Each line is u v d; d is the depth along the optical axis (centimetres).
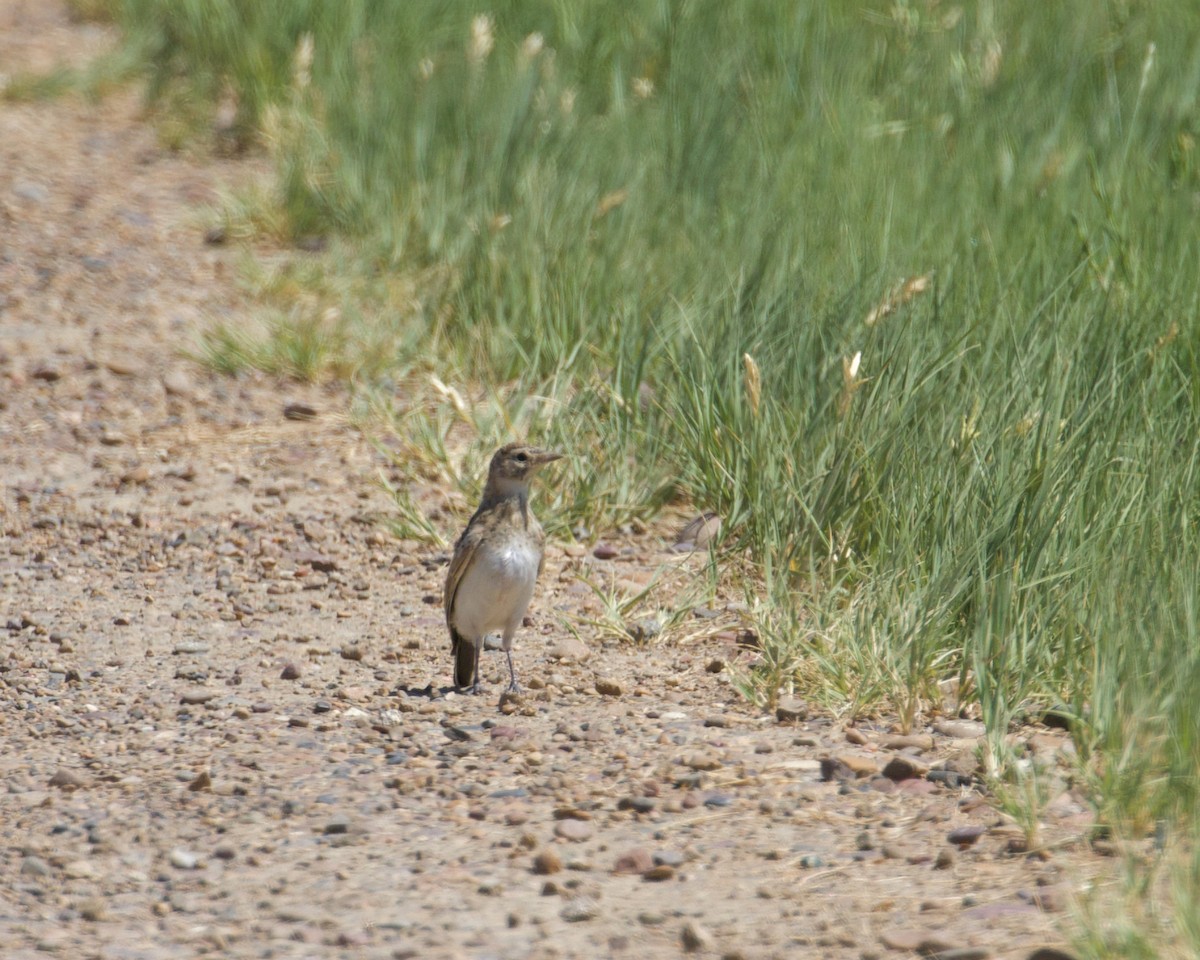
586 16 2258
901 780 879
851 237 1475
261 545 1348
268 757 942
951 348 1238
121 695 1062
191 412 1625
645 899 748
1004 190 1572
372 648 1158
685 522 1367
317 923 731
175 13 2567
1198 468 1053
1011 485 1052
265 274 1911
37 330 1794
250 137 2334
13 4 2956
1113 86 1711
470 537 1041
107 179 2228
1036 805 822
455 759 938
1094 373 1180
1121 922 680
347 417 1608
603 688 1053
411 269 1853
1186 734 795
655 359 1467
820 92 1869
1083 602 965
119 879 788
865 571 1155
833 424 1250
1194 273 1335
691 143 1806
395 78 2178
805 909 729
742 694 1033
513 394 1567
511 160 1878
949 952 670
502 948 701
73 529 1388
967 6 2105
